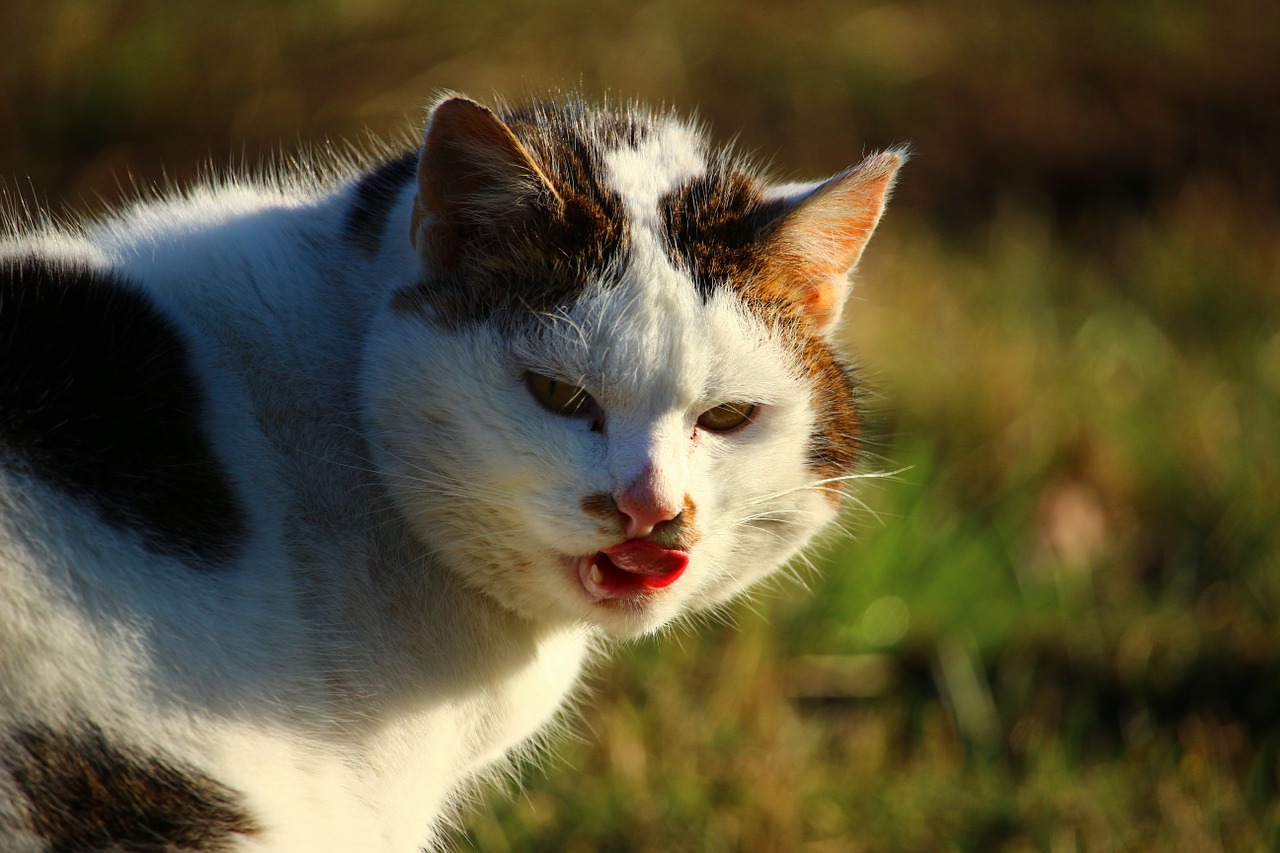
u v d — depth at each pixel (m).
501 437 1.98
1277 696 2.19
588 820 2.11
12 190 2.65
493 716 2.01
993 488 2.30
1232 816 2.12
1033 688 2.20
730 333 1.99
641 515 1.97
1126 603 2.24
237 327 1.99
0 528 1.94
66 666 1.93
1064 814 2.12
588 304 1.98
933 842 2.12
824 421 2.02
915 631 2.21
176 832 1.95
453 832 2.10
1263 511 2.27
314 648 1.98
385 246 2.01
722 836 2.11
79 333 1.96
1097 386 2.55
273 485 1.98
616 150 2.01
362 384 1.99
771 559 2.03
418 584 1.99
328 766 1.98
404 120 2.82
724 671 2.17
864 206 2.02
